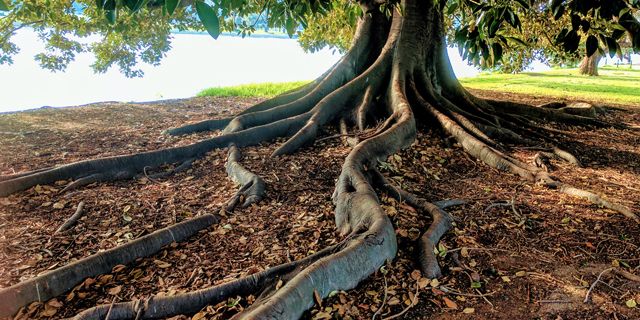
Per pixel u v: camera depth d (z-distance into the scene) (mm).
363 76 9461
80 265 4066
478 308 3582
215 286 3781
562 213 5457
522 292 3799
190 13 11828
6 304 3516
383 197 5801
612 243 4652
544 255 4445
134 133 9570
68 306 3736
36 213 5465
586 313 3475
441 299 3715
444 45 10172
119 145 8555
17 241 4750
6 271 4172
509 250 4555
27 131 9727
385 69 9648
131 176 6875
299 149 7957
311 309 3582
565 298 3691
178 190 6391
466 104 9945
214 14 1993
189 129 9391
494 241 4758
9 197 5758
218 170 7172
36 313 3623
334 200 5727
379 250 4164
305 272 3654
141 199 6020
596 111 12594
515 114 10703
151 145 8531
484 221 5238
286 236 4930
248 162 7254
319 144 8195
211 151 7789
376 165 6680
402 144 7504
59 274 3893
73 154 7922
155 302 3572
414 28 9695
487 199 5941
